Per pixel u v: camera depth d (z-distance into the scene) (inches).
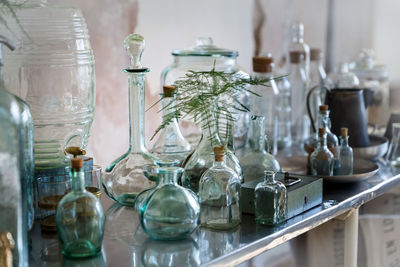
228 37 77.0
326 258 79.2
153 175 41.4
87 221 34.2
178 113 43.9
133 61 43.2
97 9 60.0
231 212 39.2
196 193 42.4
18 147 32.1
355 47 103.2
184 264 33.5
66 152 40.9
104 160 64.1
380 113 73.0
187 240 37.3
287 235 39.5
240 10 78.4
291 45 70.8
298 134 70.0
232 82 45.3
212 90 42.3
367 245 86.8
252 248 36.6
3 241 31.2
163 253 35.2
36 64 40.4
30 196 36.2
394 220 89.4
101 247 35.8
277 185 39.8
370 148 58.1
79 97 42.4
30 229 36.2
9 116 31.6
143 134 44.2
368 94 62.8
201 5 72.4
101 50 61.3
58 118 41.5
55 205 38.5
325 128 51.4
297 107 70.0
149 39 66.4
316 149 50.4
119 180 43.5
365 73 73.0
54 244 37.0
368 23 103.7
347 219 49.6
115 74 63.6
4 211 31.8
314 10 93.7
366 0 102.3
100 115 62.7
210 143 42.8
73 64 41.6
